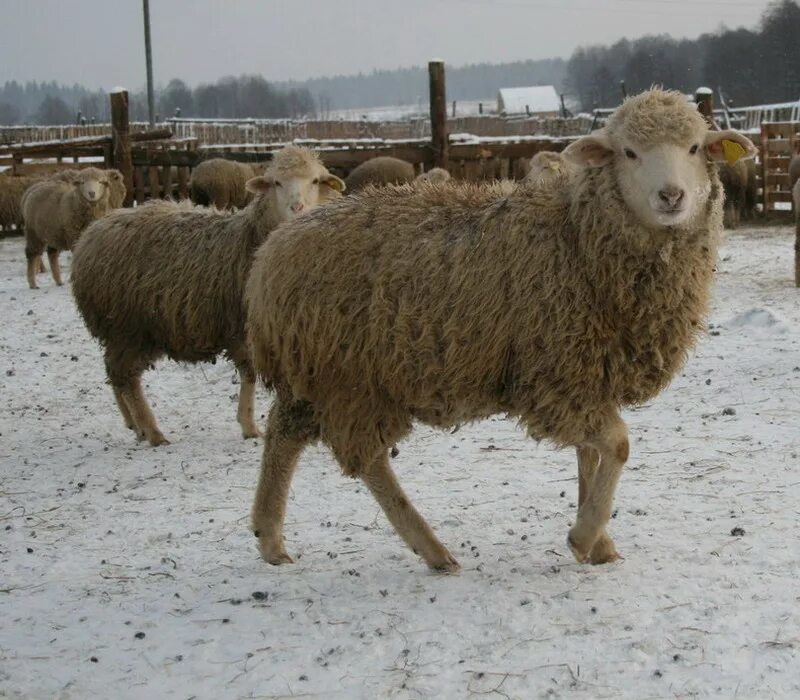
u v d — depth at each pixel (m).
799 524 5.19
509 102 81.00
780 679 3.64
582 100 96.69
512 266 4.62
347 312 4.76
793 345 9.36
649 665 3.82
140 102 137.38
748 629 4.03
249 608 4.58
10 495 6.61
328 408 4.89
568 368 4.54
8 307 14.48
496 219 4.72
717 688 3.62
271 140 43.09
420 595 4.61
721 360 9.02
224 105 146.88
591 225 4.57
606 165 4.58
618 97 79.69
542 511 5.76
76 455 7.57
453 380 4.72
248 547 5.46
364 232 4.84
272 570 5.07
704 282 4.73
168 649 4.20
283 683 3.85
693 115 4.59
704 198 4.64
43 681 3.99
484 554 5.14
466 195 4.94
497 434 7.40
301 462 7.00
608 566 4.82
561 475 6.40
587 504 4.77
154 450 7.66
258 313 5.04
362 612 4.45
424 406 4.84
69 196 15.62
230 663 4.05
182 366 10.43
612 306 4.58
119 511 6.19
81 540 5.68
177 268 7.62
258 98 146.50
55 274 16.62
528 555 5.08
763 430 6.95
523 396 4.68
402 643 4.12
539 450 6.96
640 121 4.50
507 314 4.60
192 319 7.61
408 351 4.71
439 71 20.67
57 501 6.45
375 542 5.43
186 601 4.71
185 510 6.15
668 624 4.13
